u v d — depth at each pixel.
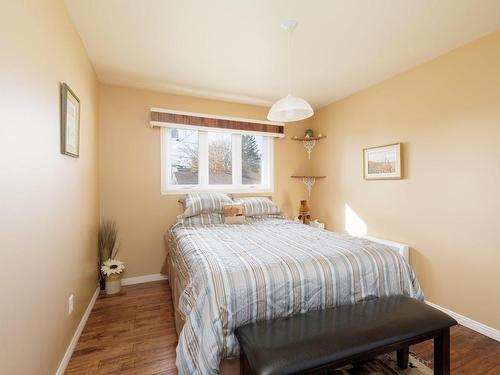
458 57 2.23
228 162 3.64
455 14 1.80
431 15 1.81
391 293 1.70
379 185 2.97
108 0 1.66
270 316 1.38
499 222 1.98
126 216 3.06
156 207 3.20
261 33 2.03
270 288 1.39
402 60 2.47
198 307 1.33
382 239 2.89
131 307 2.47
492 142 2.01
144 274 3.14
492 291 2.02
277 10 1.76
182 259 1.96
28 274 1.16
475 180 2.11
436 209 2.39
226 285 1.33
